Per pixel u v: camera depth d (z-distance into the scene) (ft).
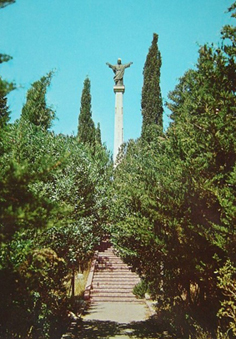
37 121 41.86
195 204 27.81
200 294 33.09
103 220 48.11
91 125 124.77
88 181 42.06
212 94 26.63
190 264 29.53
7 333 23.62
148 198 32.60
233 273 24.03
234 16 26.53
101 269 73.87
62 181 35.22
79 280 66.28
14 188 14.78
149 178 35.42
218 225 25.17
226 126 25.45
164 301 38.29
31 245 25.12
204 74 27.43
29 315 27.22
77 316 47.37
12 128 34.40
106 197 47.26
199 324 31.65
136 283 68.03
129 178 45.96
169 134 33.65
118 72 111.45
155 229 32.04
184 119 31.76
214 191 24.73
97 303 59.93
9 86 13.55
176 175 29.86
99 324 44.78
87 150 53.31
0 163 20.67
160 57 82.43
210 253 28.04
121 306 57.52
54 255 28.32
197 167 26.32
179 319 35.86
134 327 43.04
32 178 15.07
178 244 29.48
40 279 28.55
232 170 26.00
